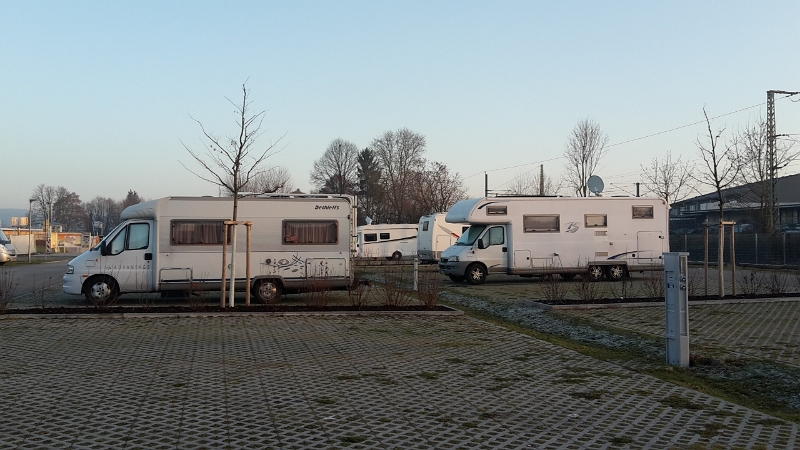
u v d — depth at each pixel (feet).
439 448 19.17
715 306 53.11
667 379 29.17
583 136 132.16
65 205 411.95
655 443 19.66
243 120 52.65
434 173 185.37
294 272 57.26
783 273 98.17
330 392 25.64
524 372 29.50
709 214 192.24
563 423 21.72
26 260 156.87
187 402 24.02
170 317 45.39
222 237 56.44
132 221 55.42
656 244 80.28
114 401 24.07
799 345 35.86
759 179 127.44
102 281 54.39
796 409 24.59
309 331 40.50
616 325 43.45
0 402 23.79
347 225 58.44
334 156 281.33
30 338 37.06
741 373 29.81
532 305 54.03
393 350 34.58
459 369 30.07
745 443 19.61
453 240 118.83
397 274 89.40
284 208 57.41
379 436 20.25
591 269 79.36
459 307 58.49
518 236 78.64
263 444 19.42
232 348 34.65
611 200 80.02
